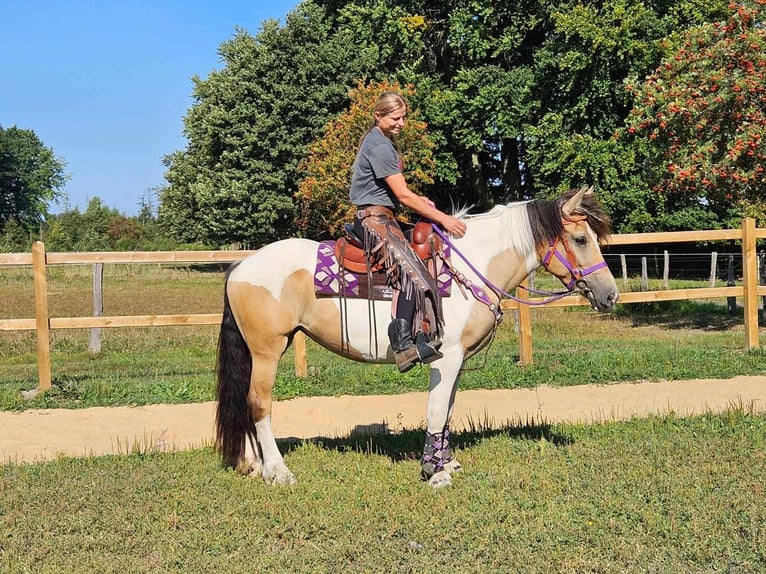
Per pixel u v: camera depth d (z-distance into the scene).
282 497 5.27
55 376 10.60
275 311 5.64
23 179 83.00
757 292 11.31
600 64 23.22
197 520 4.84
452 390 5.66
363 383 9.83
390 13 26.72
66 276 33.38
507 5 25.88
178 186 50.62
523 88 25.28
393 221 5.43
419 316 5.23
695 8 23.11
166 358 13.00
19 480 5.70
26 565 4.12
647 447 6.25
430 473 5.57
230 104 32.28
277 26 31.86
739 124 14.45
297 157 31.17
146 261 9.61
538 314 20.12
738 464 5.71
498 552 4.22
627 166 23.02
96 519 4.87
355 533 4.58
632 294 10.91
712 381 9.73
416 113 24.98
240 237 33.84
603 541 4.32
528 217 5.70
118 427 7.92
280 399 9.16
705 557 4.07
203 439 7.15
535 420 7.80
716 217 27.02
